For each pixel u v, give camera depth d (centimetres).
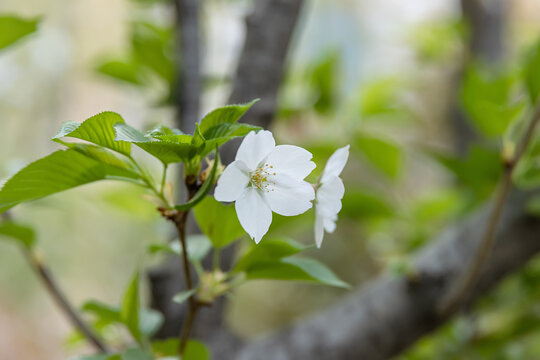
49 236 245
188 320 51
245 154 45
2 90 203
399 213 89
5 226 58
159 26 75
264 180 45
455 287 62
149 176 48
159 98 72
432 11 212
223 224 49
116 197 80
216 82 75
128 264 257
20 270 267
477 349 78
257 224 45
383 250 98
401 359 83
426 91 155
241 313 199
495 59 115
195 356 53
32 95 217
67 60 225
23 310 261
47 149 225
